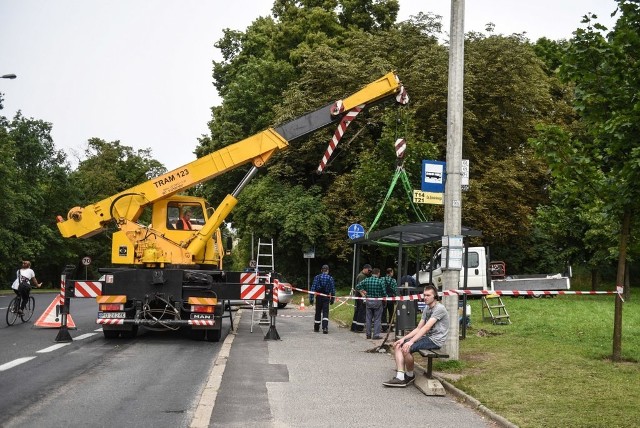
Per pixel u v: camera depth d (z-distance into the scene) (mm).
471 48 36844
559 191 13109
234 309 23188
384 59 37312
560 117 39562
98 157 76375
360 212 23969
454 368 11477
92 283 15781
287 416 8227
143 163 79688
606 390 9508
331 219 37812
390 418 8266
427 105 34500
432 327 10469
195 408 8508
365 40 39562
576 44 12031
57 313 18453
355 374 11469
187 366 12070
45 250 62125
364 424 7926
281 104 43031
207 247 17578
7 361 12211
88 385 9977
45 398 8961
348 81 37625
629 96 11594
